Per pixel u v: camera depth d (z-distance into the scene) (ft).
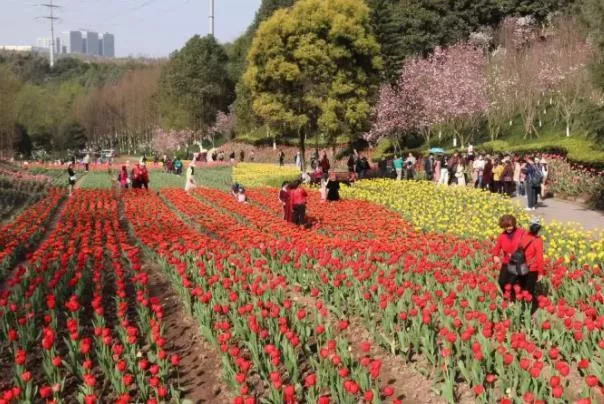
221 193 91.30
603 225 63.57
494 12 233.55
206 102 336.90
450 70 166.40
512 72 177.99
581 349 24.86
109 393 25.12
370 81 145.48
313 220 63.05
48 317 27.37
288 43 138.41
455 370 24.53
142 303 30.27
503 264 32.07
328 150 213.46
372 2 188.03
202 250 40.91
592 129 69.36
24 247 55.36
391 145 195.72
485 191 81.46
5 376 26.91
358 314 32.17
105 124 429.79
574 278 32.86
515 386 21.40
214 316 31.12
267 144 249.34
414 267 35.58
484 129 185.06
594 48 73.10
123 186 114.01
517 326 28.50
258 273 39.88
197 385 26.04
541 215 71.72
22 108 394.52
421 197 78.43
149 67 451.12
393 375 26.43
